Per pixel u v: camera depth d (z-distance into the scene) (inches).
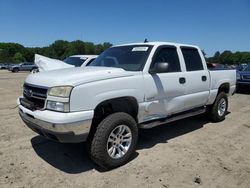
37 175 149.3
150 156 177.0
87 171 155.1
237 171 157.6
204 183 143.4
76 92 140.7
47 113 141.7
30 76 169.6
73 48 3769.7
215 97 253.6
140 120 178.4
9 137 209.9
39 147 189.8
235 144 202.8
